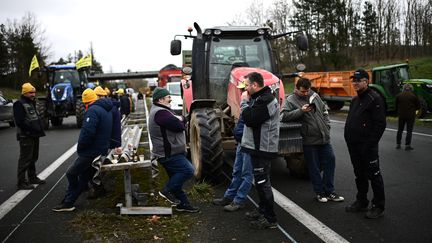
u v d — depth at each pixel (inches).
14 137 571.5
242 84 213.2
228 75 294.8
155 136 200.7
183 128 202.1
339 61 1644.9
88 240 175.5
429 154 357.1
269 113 177.3
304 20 1718.8
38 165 346.9
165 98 202.7
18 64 1726.1
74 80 727.1
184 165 203.6
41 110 632.4
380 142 430.9
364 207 205.9
